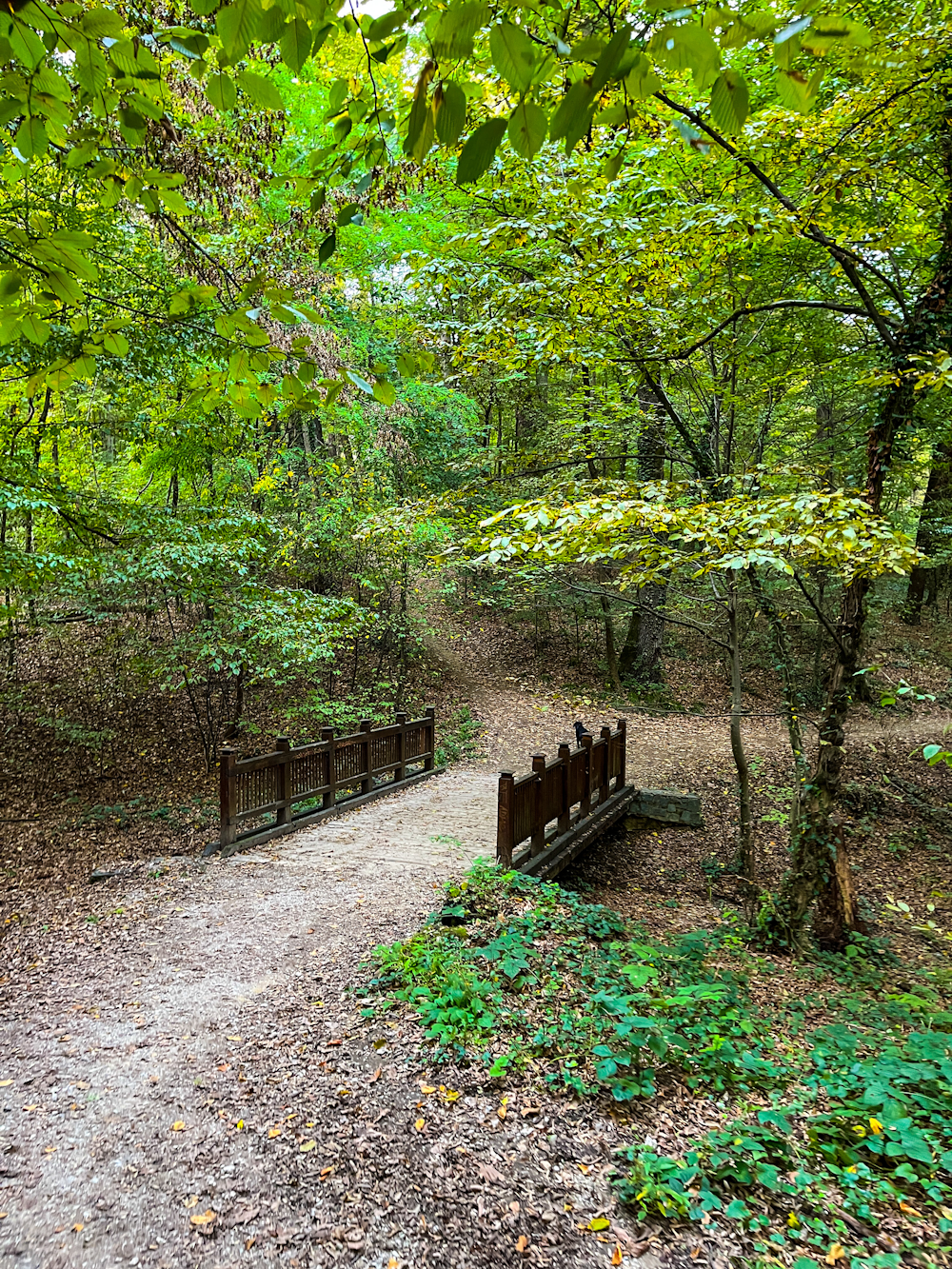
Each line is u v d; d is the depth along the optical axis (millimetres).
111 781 10508
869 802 10539
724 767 11805
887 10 4762
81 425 8461
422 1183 2764
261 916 5508
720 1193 2645
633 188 6270
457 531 8797
